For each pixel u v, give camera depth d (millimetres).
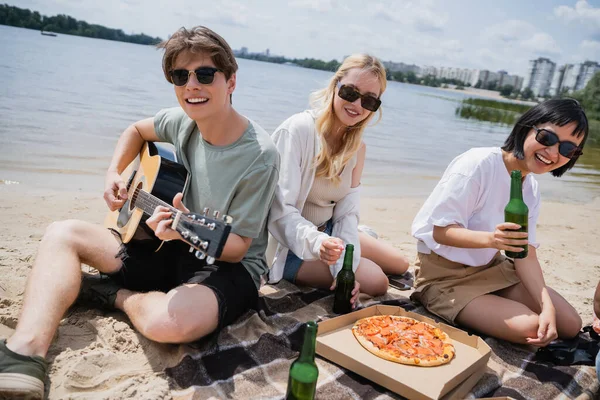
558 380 2701
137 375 2367
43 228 4434
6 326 2660
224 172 2844
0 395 1961
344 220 3656
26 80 15719
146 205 2926
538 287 3107
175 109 3316
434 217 3207
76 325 2779
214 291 2656
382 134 17500
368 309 3074
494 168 3172
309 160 3363
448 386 2297
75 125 9977
